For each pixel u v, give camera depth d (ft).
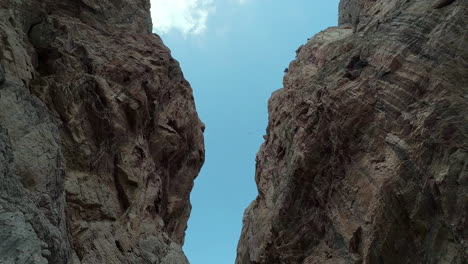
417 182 69.15
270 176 119.75
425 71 76.48
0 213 36.11
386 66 84.02
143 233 71.67
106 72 78.48
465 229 60.13
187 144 105.19
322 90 95.20
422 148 69.87
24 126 49.55
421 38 81.71
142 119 83.51
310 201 96.22
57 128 56.95
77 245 57.52
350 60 96.17
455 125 67.62
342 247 81.56
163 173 95.20
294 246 94.73
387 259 70.33
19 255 33.24
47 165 49.32
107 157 72.02
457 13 79.15
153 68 92.32
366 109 83.46
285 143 111.65
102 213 65.51
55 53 71.56
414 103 75.61
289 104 116.47
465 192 61.57
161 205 87.66
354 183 81.41
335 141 88.38
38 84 64.85
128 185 74.18
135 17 105.81
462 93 71.10
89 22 88.02
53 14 80.28
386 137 77.66
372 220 73.31
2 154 41.50
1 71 51.19
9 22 65.05
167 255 72.74
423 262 64.90
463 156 64.28
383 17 99.25
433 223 65.31
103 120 71.67
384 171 74.59
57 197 50.72
